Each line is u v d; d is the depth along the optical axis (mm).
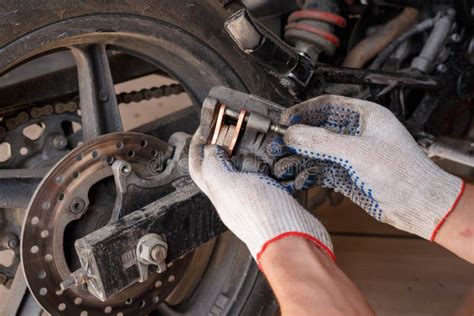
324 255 990
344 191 1181
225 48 1454
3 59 1157
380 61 1855
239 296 1663
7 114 1509
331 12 1672
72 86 1594
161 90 1813
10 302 1468
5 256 2160
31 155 1535
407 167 1063
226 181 1075
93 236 1230
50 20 1189
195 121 1731
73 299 1390
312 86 1477
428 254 2432
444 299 2172
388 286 2225
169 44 1387
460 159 1843
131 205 1354
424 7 1903
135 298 1486
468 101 1987
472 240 1045
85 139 1449
